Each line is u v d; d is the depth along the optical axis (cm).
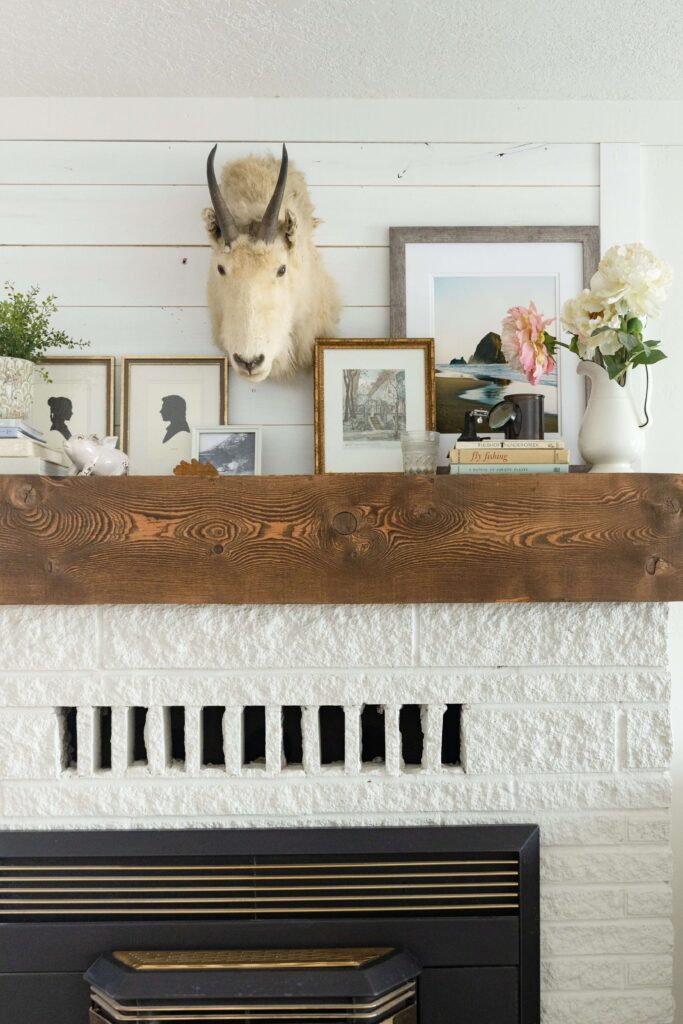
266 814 147
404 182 182
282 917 145
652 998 147
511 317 160
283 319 173
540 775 148
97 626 147
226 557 142
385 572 143
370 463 176
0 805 146
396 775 148
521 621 149
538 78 175
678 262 184
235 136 181
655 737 149
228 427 175
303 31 157
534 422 157
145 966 139
